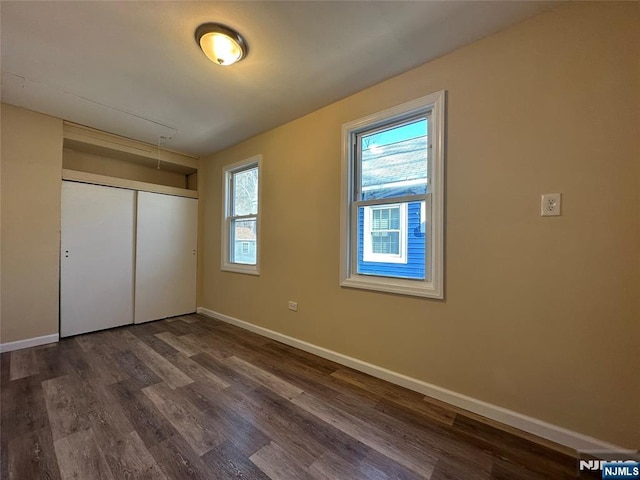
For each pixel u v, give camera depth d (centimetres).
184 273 404
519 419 159
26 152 273
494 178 169
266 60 196
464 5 149
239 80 221
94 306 322
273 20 160
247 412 173
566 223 147
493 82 170
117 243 341
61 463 130
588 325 141
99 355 256
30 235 277
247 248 359
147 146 367
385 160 229
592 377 140
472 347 176
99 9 152
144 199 364
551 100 151
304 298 276
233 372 226
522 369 159
